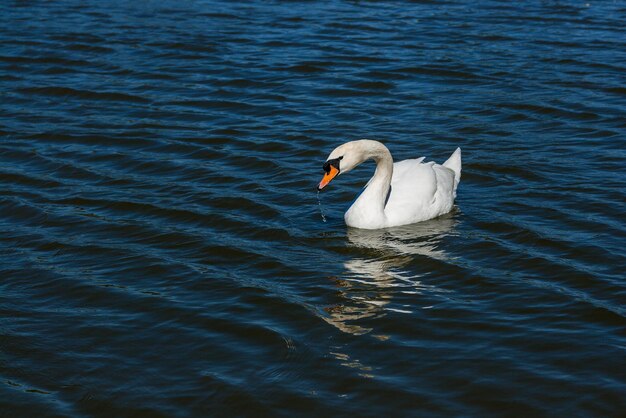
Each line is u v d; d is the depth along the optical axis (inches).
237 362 435.8
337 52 992.2
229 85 890.7
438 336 455.8
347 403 403.5
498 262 535.2
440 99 848.3
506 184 654.5
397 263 537.3
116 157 710.5
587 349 440.5
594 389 408.8
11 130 769.6
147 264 535.8
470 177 669.9
